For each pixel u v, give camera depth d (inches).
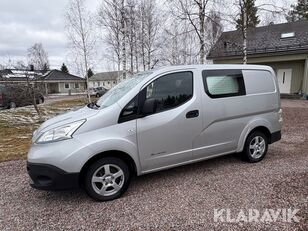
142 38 746.2
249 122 174.9
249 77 175.2
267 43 750.5
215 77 161.0
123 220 113.3
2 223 114.5
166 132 142.9
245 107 171.0
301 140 242.2
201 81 155.3
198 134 153.8
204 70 158.1
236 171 165.3
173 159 148.2
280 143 233.1
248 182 146.9
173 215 115.2
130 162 137.7
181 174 163.6
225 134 165.3
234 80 168.4
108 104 140.8
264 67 185.0
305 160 182.5
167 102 144.9
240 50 752.3
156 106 141.7
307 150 208.1
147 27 744.3
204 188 141.5
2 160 209.2
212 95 157.9
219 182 148.6
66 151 120.9
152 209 121.5
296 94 699.4
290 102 599.8
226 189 139.0
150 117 138.8
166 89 145.3
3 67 643.5
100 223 111.7
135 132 134.7
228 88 165.3
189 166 177.9
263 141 183.9
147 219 113.0
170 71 147.9
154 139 140.2
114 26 746.2
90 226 109.6
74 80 2063.2
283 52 689.6
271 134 186.7
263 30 810.8
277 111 189.8
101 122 128.8
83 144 123.4
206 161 187.3
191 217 112.9
